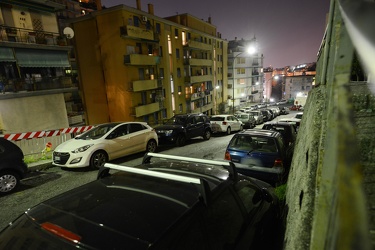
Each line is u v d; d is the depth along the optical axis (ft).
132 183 7.38
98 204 6.16
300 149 12.84
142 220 5.44
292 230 7.58
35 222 5.61
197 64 113.91
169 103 97.09
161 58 90.33
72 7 123.54
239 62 172.55
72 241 4.81
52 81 56.70
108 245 4.66
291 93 223.30
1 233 5.72
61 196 6.85
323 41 13.99
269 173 17.81
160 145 39.68
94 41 76.79
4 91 46.98
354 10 1.84
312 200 6.79
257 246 8.32
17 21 51.06
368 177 5.30
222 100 154.20
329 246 1.98
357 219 1.48
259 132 20.54
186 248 5.28
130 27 70.13
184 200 6.35
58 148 24.12
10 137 26.86
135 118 77.82
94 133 26.99
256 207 9.39
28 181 20.92
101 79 79.00
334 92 2.55
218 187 7.66
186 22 109.19
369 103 5.71
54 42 58.23
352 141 1.93
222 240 6.51
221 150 35.17
